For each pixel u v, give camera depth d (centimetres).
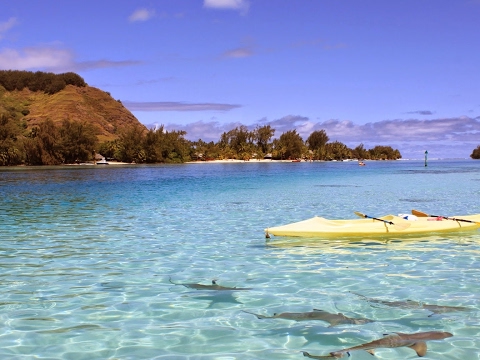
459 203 2384
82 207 2269
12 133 10819
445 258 1129
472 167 9106
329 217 1886
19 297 845
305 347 629
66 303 811
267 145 17388
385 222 1412
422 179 4734
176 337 665
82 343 645
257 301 816
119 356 605
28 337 666
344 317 732
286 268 1043
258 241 1365
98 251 1236
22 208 2231
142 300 827
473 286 893
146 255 1186
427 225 1445
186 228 1614
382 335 663
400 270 1019
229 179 4862
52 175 5712
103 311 772
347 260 1115
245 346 634
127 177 5256
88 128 11862
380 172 6719
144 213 2027
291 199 2652
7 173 6272
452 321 714
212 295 852
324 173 6425
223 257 1157
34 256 1177
